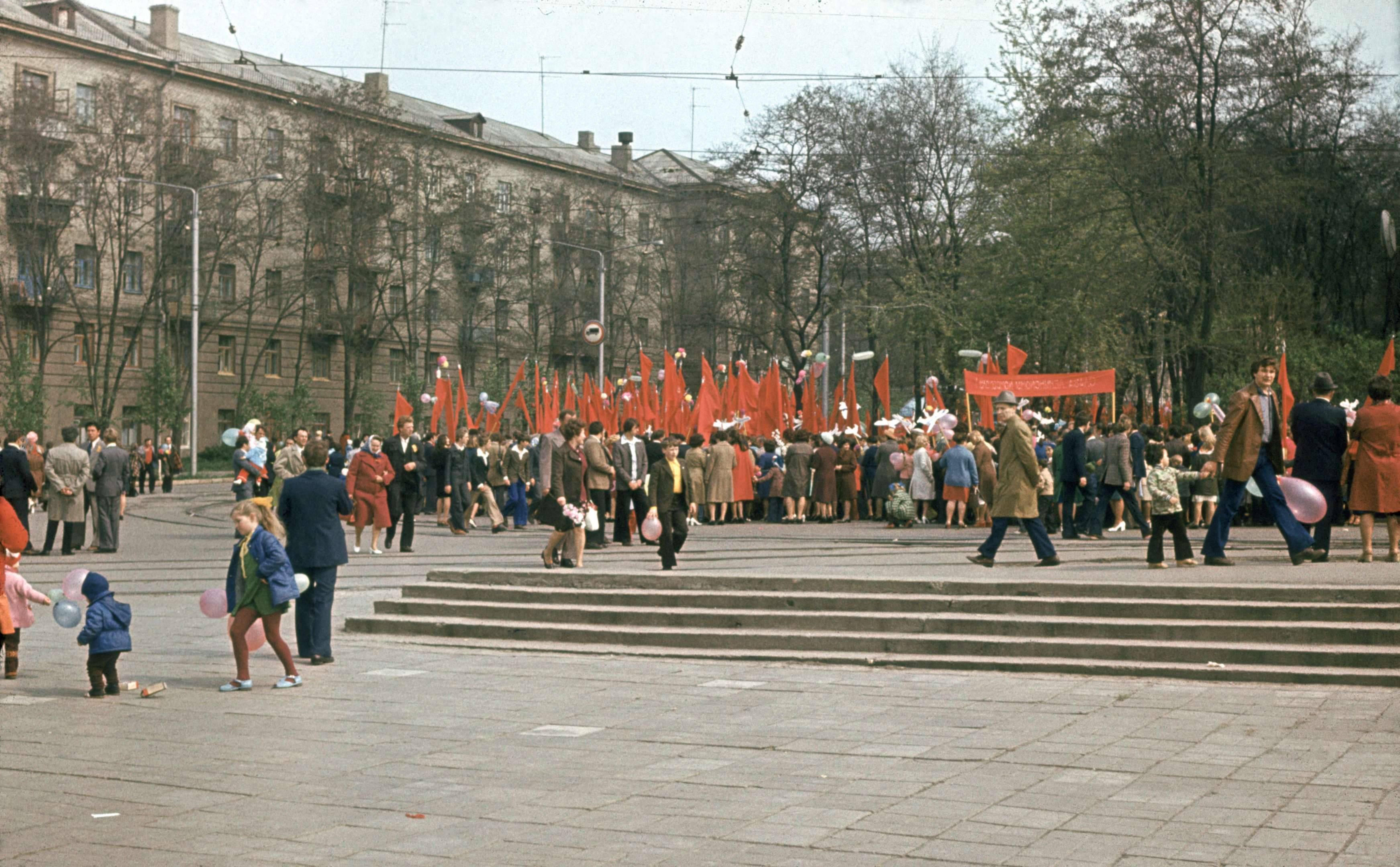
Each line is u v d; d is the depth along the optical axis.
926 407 30.86
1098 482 22.12
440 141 64.81
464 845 6.02
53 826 6.34
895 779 7.21
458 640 12.75
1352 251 43.62
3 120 52.25
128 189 55.03
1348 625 10.59
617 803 6.74
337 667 11.30
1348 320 44.38
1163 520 13.98
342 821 6.43
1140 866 5.60
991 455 24.77
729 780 7.22
